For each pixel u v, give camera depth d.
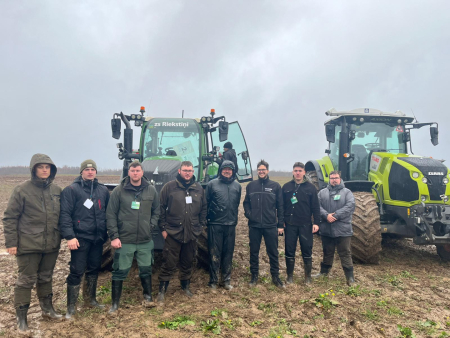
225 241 4.64
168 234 4.19
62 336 3.29
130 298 4.26
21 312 3.37
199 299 4.25
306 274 4.81
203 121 6.41
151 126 6.34
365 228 5.27
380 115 6.64
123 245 3.90
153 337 3.25
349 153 6.57
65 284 4.75
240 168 6.56
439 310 3.96
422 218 5.38
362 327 3.50
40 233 3.40
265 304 4.04
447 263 5.98
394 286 4.74
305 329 3.45
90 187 3.83
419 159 5.88
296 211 4.78
